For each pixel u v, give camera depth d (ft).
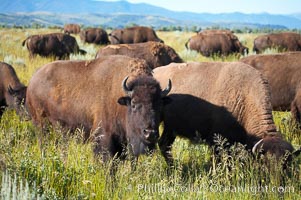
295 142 50.03
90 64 41.55
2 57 115.55
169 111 44.50
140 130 35.01
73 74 41.60
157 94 35.50
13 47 152.46
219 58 140.05
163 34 261.44
